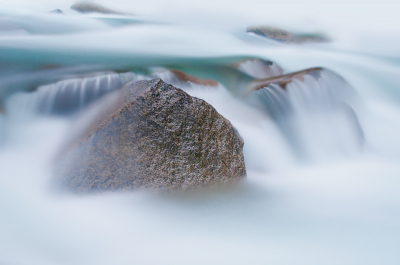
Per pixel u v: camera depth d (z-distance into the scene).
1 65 8.52
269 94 8.15
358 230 4.75
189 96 5.05
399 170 7.04
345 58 16.03
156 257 3.90
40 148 5.48
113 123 4.56
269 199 5.44
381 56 17.25
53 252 3.73
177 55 12.20
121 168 4.52
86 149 4.44
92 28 16.59
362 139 8.13
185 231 4.39
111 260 3.76
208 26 20.41
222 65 10.56
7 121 6.20
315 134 7.94
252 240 4.35
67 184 4.39
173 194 4.69
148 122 4.72
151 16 24.34
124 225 4.25
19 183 4.59
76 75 7.67
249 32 19.61
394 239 4.55
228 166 5.17
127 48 12.93
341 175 6.76
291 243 4.38
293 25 21.75
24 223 4.04
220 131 5.17
